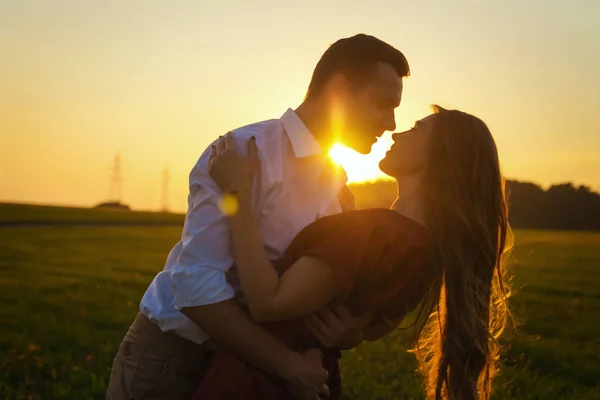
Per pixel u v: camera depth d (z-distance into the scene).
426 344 3.21
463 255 2.85
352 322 2.63
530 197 51.78
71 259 21.80
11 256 22.41
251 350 2.54
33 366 7.23
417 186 2.94
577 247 29.09
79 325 9.59
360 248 2.55
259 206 2.72
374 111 2.89
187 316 2.56
